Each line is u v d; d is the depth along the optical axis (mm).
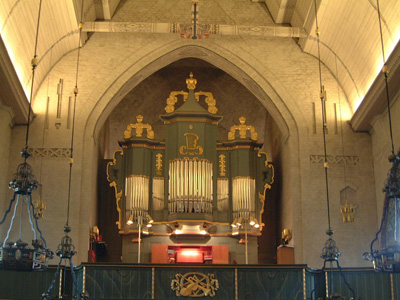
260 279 19375
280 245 24953
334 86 25219
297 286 19344
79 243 23062
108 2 24484
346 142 24578
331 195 23953
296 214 23906
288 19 25703
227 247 25453
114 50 25172
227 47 25391
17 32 20875
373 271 19469
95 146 25219
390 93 21469
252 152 26641
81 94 24641
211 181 25797
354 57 23406
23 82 22984
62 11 22422
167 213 25547
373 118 23438
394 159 14570
